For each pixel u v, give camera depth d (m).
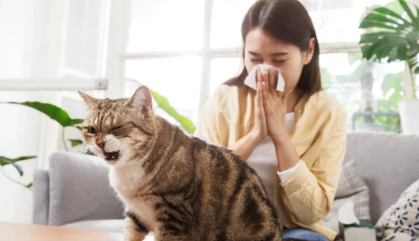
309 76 1.40
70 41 2.82
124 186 0.92
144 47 3.07
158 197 0.89
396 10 2.49
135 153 0.91
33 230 1.08
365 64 2.53
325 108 1.39
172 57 2.98
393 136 1.99
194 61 2.93
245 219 0.93
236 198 0.93
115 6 3.07
